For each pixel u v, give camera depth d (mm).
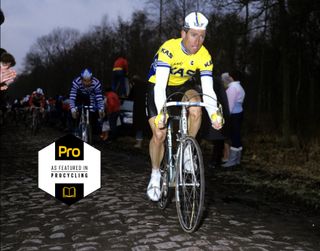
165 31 23609
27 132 15719
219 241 3105
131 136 12719
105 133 11445
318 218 3986
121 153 9047
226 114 6277
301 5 9766
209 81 3664
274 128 14773
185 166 3301
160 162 3844
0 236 3457
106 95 11391
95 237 3277
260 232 3410
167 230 3369
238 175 6242
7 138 13016
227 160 7328
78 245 3098
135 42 37312
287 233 3430
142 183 5594
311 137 11258
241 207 4340
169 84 3836
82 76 6891
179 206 3357
